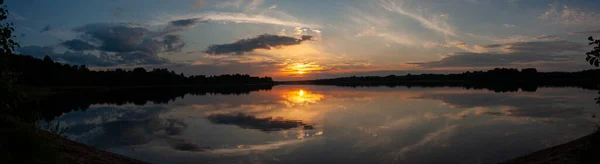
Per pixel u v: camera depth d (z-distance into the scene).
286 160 11.17
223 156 11.78
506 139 13.55
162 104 34.72
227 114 24.16
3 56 5.88
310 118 20.95
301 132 16.05
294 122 19.36
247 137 15.08
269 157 11.57
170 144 13.79
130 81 111.19
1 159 5.69
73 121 21.17
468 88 63.59
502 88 60.12
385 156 11.47
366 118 20.61
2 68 5.93
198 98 44.69
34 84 71.69
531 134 14.45
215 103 34.88
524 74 127.00
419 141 13.59
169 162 11.02
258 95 50.03
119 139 14.91
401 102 31.48
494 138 13.80
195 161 11.16
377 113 23.09
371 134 15.27
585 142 7.77
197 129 17.53
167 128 18.00
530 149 11.88
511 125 16.94
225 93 60.00
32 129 6.51
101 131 17.12
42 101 39.03
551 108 24.25
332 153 11.96
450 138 14.04
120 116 23.83
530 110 23.20
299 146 13.09
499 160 10.61
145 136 15.61
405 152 11.91
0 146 5.80
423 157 11.20
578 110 22.80
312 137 14.77
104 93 61.72
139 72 118.69
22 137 6.18
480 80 135.88
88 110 28.56
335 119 20.31
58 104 35.09
